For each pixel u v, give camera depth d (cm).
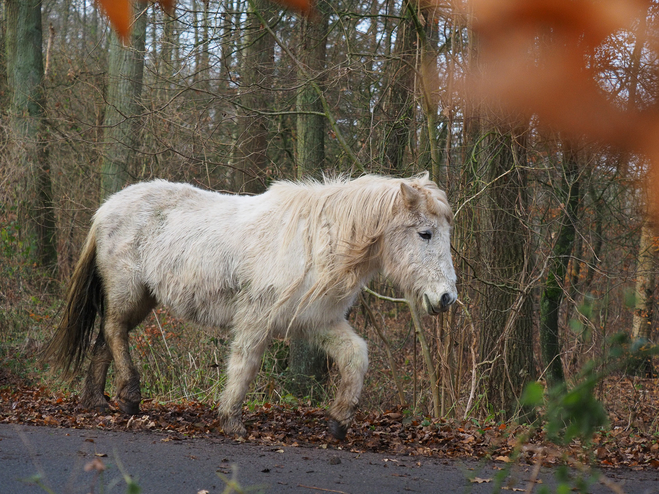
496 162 858
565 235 994
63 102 1474
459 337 863
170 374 959
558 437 115
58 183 1492
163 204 588
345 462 451
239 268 537
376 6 907
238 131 1079
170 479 366
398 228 496
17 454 398
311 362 1023
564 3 53
